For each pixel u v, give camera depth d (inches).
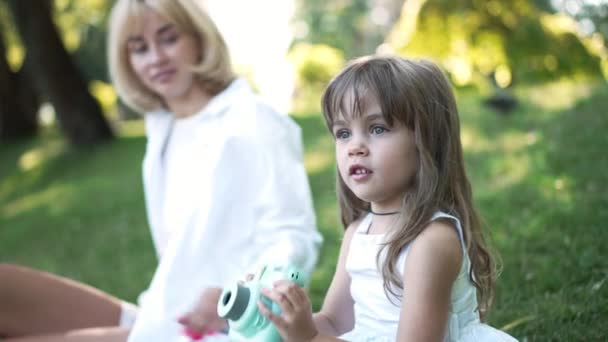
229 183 110.7
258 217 110.7
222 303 77.5
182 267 108.1
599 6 358.3
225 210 110.2
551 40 363.3
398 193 81.5
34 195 458.0
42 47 539.8
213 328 96.7
